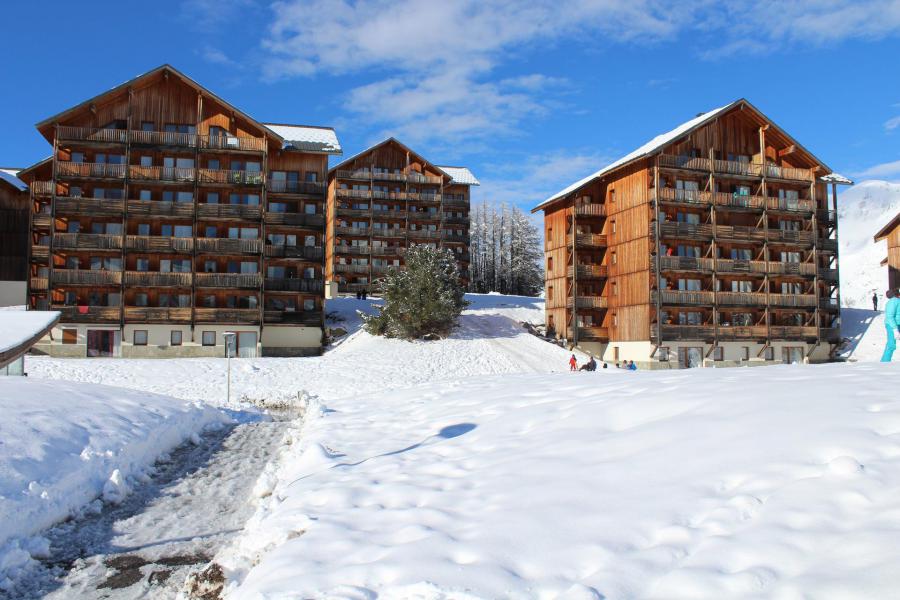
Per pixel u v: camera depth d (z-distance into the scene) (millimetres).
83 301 49969
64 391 17094
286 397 31891
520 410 12070
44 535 9570
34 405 14344
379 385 38156
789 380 10086
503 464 8500
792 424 7367
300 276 54625
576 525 5902
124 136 50344
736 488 6105
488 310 63938
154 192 51844
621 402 10430
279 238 54469
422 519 6750
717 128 56875
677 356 53375
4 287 58281
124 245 49219
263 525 7344
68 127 49281
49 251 48250
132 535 9656
